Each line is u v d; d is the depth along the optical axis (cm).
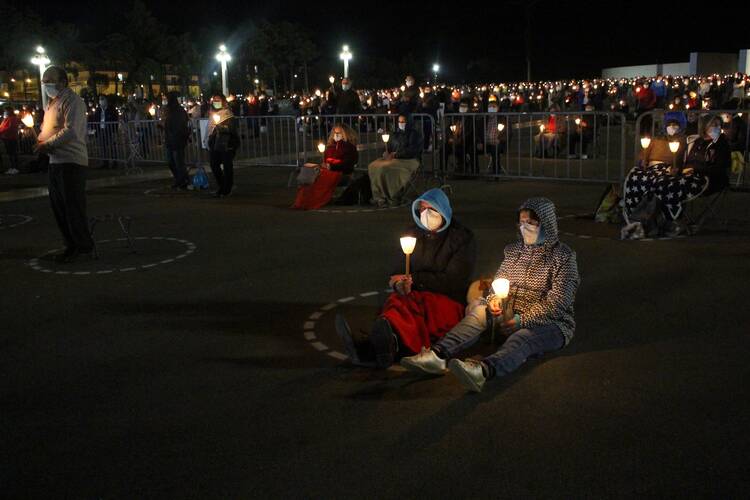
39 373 500
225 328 587
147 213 1170
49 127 805
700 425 396
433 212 516
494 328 504
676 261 762
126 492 344
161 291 702
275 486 344
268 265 795
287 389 461
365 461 366
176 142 1423
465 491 335
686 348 513
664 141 962
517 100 3300
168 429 409
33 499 340
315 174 1167
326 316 611
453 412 421
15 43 5488
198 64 6869
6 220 1143
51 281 751
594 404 427
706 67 6419
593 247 839
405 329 476
